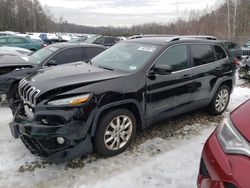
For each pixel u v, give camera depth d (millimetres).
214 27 41406
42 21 82500
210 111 5402
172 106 4324
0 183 3090
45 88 3246
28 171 3322
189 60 4566
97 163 3531
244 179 1938
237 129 2281
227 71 5371
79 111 3145
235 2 36281
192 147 4070
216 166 2188
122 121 3703
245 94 7465
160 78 4020
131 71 3875
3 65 5762
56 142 3129
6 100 5922
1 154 3689
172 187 3115
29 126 3111
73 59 6812
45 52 6859
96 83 3404
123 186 3102
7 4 72375
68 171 3346
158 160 3664
